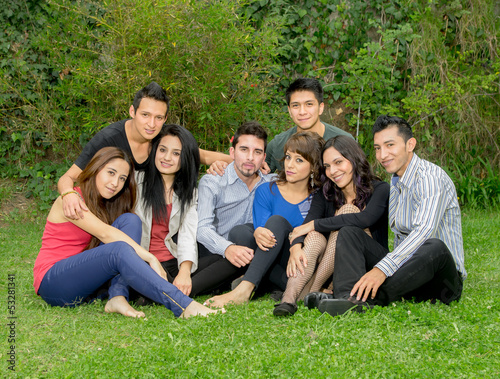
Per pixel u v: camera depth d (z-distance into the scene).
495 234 5.65
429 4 7.68
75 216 3.25
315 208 3.68
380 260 3.17
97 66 5.97
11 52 6.79
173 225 3.72
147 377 2.11
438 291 3.14
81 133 6.70
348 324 2.71
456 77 7.79
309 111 4.37
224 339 2.52
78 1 6.12
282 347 2.44
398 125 3.20
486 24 7.92
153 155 3.69
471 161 7.90
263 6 7.15
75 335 2.61
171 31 5.47
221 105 5.82
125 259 2.99
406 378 2.11
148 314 3.14
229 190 3.90
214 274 3.55
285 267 3.62
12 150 7.02
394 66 7.40
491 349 2.37
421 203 3.14
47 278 3.20
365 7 7.42
